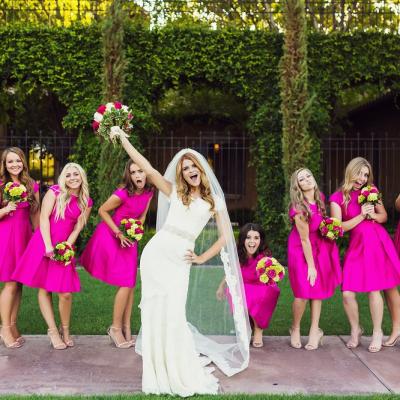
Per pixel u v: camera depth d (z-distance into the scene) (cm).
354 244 504
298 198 489
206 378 398
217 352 469
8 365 440
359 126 1886
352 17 1222
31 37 999
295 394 372
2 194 490
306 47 960
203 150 1750
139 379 411
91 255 506
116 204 504
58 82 1005
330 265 500
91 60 1002
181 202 404
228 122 1719
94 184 996
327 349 491
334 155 1797
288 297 724
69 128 1020
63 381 404
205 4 1159
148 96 1038
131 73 1005
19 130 1520
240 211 1680
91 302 679
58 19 1210
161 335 384
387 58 1012
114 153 948
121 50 967
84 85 1009
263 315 496
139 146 1012
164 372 379
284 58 955
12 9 1117
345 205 512
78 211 494
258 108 1022
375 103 1576
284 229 992
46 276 479
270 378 414
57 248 459
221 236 422
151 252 400
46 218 483
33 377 412
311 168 994
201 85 1087
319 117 991
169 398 363
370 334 548
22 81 1048
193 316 491
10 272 485
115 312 496
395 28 1052
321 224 481
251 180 1758
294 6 951
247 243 516
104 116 427
